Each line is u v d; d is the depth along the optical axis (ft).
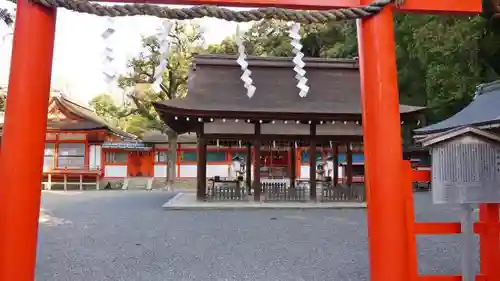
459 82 50.39
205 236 28.78
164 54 9.93
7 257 8.64
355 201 49.80
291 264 20.53
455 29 48.08
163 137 90.68
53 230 31.60
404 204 9.46
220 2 9.53
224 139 49.96
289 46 74.64
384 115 9.47
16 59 9.04
